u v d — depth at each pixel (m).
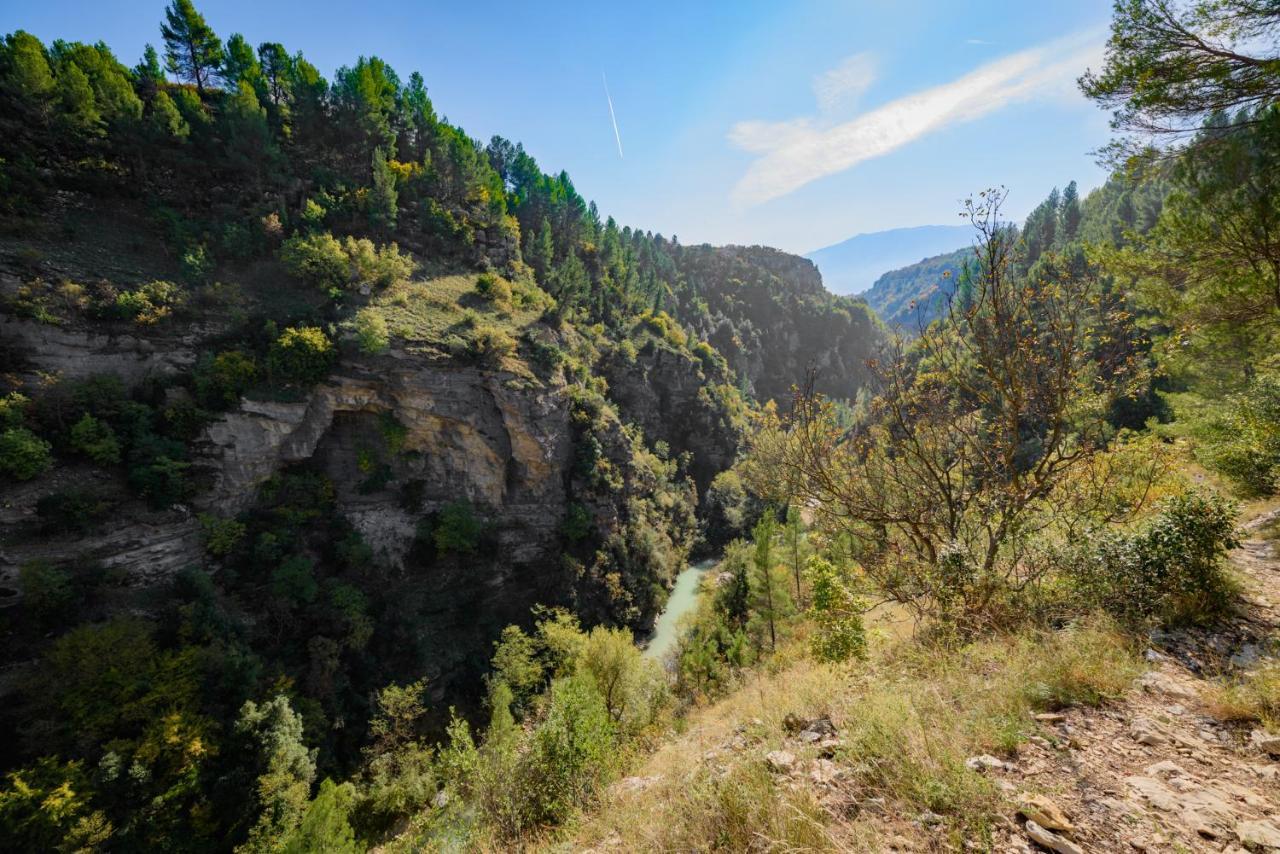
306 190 51.25
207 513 30.14
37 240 33.56
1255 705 4.46
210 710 23.09
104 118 40.94
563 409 46.47
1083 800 3.67
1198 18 7.77
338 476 37.97
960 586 8.13
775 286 145.00
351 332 37.84
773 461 15.02
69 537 24.77
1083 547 7.70
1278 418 12.65
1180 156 8.76
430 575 39.28
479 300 51.56
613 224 108.00
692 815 4.45
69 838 17.58
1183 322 9.99
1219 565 7.01
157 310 32.16
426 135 68.06
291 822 21.11
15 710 21.03
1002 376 9.20
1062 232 79.12
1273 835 3.06
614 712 20.12
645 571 50.41
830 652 8.86
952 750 4.31
